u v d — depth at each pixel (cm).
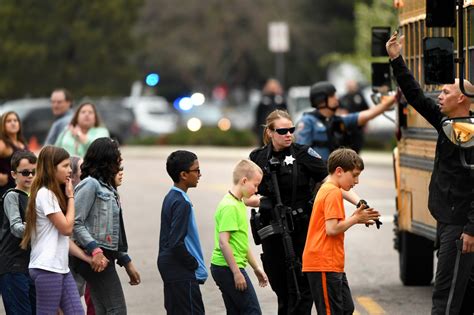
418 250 2319
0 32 8494
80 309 1634
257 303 1675
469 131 1557
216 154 6075
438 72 1616
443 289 1614
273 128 1742
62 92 2750
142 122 8619
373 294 2266
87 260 1639
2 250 1736
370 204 3753
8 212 1714
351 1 11769
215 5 11162
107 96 8819
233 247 1659
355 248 2883
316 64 11581
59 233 1614
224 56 11300
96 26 8844
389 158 5475
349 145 2341
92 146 1683
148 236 3058
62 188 1623
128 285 2362
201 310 1627
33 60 8500
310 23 11581
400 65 1702
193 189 4275
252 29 11169
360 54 6744
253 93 11925
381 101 2414
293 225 1727
